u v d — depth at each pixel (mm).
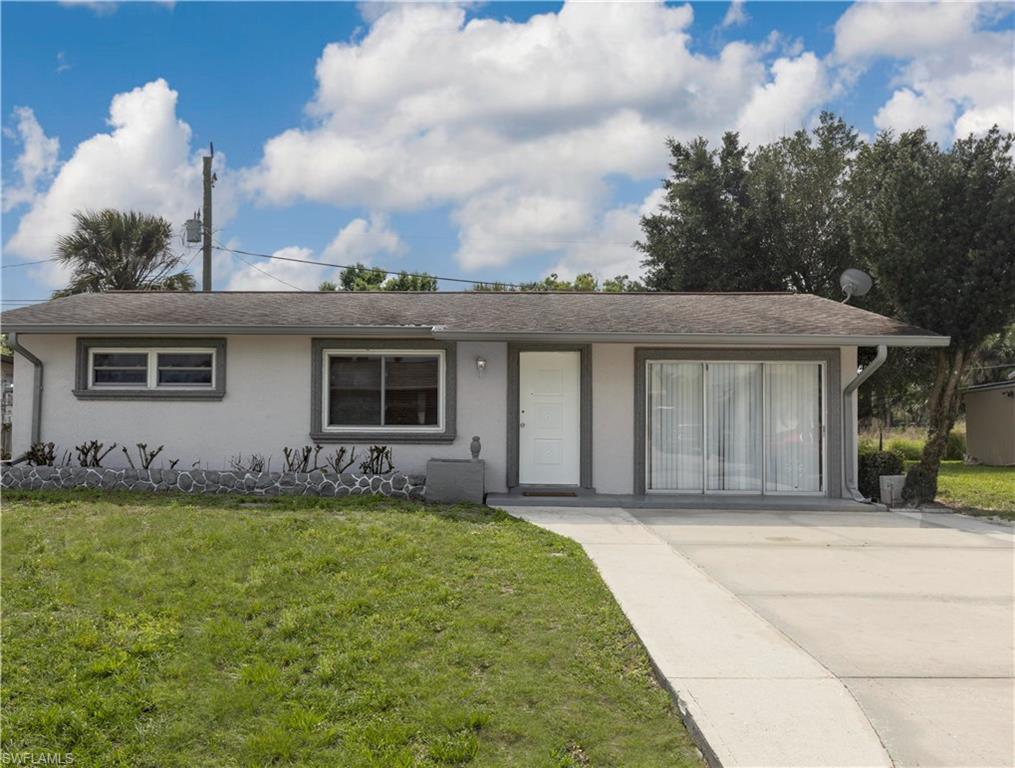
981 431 24516
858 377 12250
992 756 3951
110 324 11781
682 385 12703
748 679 4895
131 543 7965
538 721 4441
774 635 5758
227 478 11594
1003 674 5051
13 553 7566
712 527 10266
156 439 12359
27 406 12453
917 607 6609
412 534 8625
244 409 12375
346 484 11523
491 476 12312
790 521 10914
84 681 4906
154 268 22453
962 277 12375
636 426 12469
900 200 12781
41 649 5336
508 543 8383
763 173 23234
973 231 12375
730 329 11805
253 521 8961
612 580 7238
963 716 4410
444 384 12391
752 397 12711
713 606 6449
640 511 11438
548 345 12492
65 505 9953
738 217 23953
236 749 4246
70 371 12422
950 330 12609
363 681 4941
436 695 4730
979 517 11578
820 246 22984
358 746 4195
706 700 4574
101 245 21578
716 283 23547
